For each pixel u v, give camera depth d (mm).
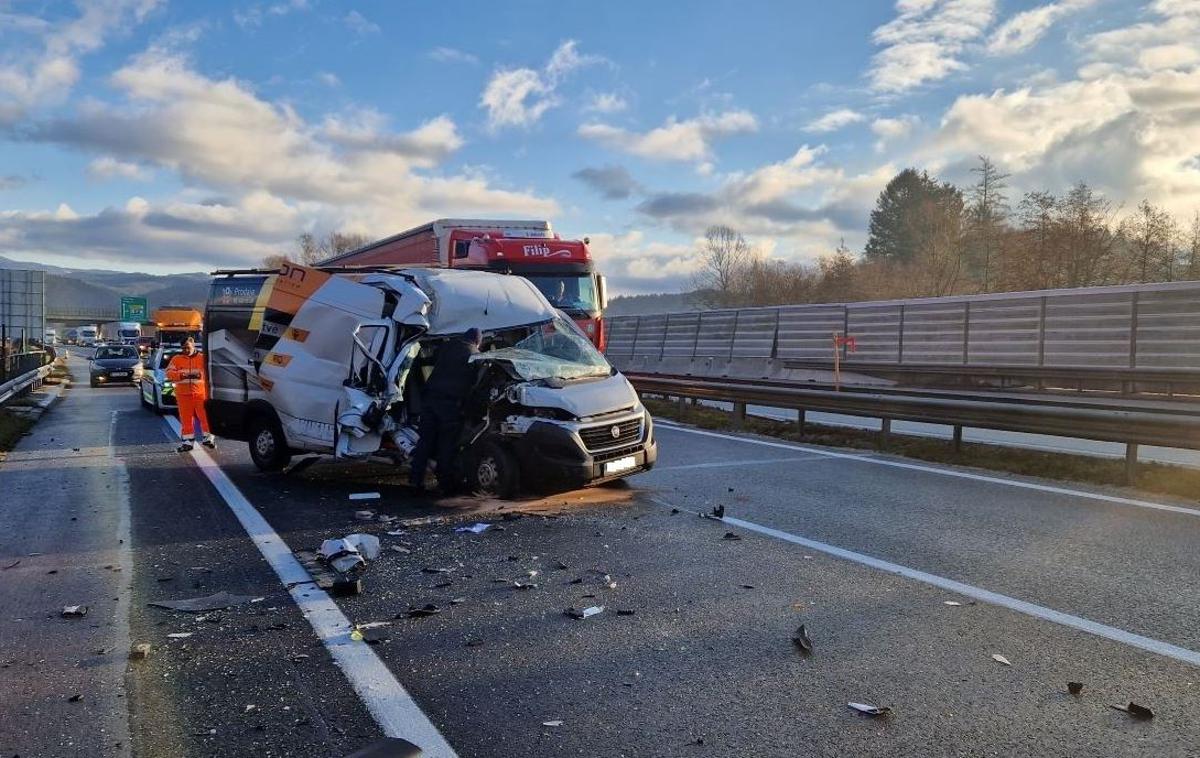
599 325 16875
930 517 7730
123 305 90812
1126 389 20953
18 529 7594
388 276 9594
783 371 30516
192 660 4488
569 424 8336
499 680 4203
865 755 3414
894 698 3941
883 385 26297
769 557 6426
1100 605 5207
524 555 6559
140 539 7184
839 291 61406
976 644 4594
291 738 3615
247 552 6727
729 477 10000
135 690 4113
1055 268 47156
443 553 6645
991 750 3436
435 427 8695
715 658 4453
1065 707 3816
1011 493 8828
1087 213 46344
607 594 5570
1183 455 12086
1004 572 5941
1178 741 3492
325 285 9688
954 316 25750
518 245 16547
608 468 8516
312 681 4207
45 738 3627
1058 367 22438
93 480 10273
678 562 6316
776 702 3914
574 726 3701
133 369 31781
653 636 4789
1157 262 44156
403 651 4598
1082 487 9109
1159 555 6320
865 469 10523
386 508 8375
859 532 7188
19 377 22734
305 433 9727
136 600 5527
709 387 16312
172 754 3482
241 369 10578
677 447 12789
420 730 3676
